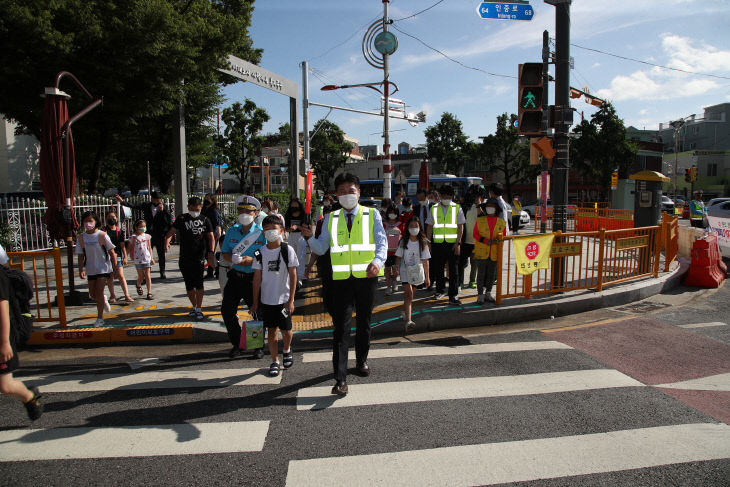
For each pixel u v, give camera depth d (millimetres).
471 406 3912
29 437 3447
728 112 56250
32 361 5352
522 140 42625
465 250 8297
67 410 3930
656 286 8492
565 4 7488
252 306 4844
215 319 6512
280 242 4738
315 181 48344
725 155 52875
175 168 15336
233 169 37375
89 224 6102
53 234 7500
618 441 3309
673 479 2846
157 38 12531
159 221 9953
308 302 7906
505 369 4789
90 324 6289
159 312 6965
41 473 2967
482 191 8195
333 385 4438
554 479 2855
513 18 7754
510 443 3291
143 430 3549
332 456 3145
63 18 11594
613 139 33219
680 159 54906
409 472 2936
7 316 3270
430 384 4406
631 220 16781
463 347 5582
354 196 4285
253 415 3801
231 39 15164
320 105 22594
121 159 29484
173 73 13609
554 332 6188
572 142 34594
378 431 3492
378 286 8961
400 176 25672
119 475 2941
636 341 5707
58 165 7273
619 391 4203
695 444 3264
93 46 12094
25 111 14445
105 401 4117
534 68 7848
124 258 10570
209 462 3086
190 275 6328
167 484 2842
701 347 5461
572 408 3855
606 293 7586
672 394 4137
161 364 5184
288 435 3449
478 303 7004
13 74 11656
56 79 7098
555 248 7504
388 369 4844
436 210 7129
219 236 8867
